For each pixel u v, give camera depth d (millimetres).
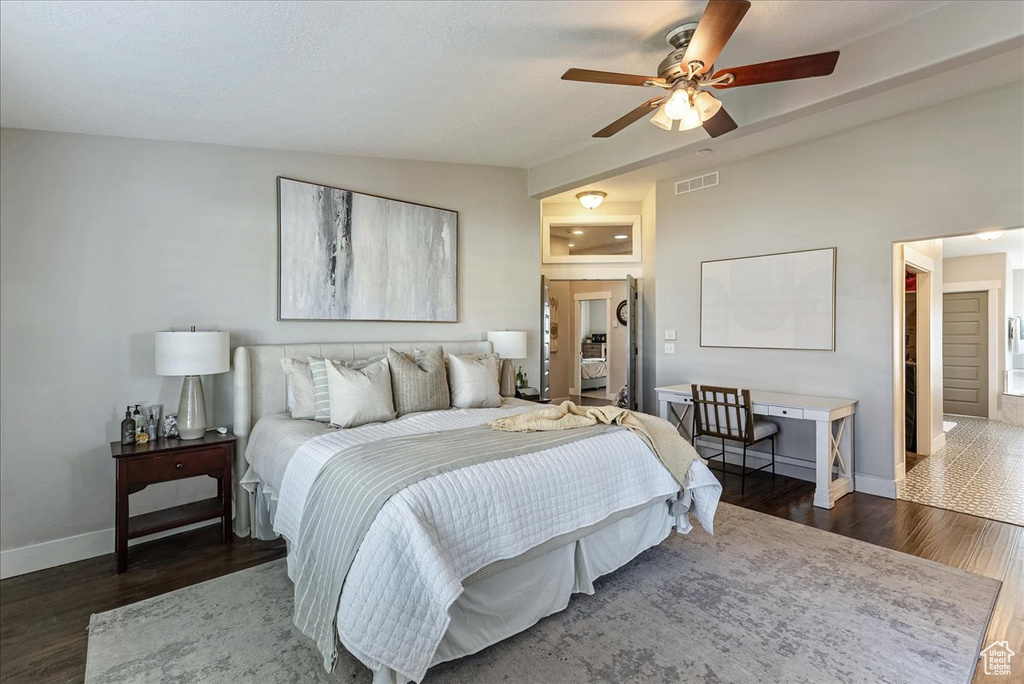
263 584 2531
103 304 2943
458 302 4547
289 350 3502
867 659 1908
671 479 2689
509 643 2023
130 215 3035
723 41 1976
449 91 2943
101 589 2492
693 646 1995
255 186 3490
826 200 4172
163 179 3148
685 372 5203
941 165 3580
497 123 3498
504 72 2738
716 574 2611
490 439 2451
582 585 2359
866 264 3965
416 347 4113
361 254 3938
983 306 7348
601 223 6211
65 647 2018
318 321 3756
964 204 3484
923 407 5195
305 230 3674
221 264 3346
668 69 2244
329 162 3828
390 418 3158
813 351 4266
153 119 2877
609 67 2709
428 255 4332
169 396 3170
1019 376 7719
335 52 2428
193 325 3234
